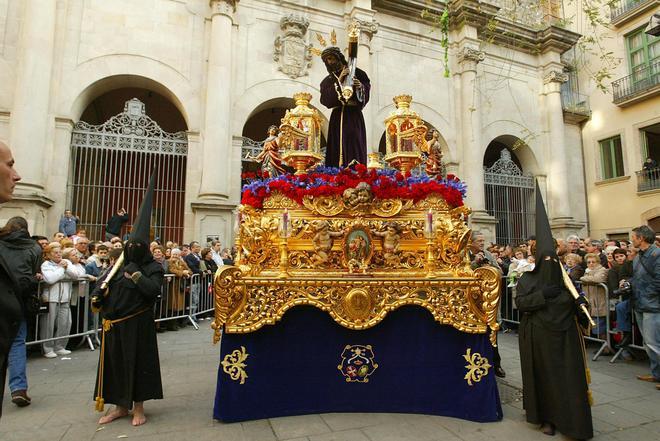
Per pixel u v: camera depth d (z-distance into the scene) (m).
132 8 12.23
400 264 3.99
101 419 3.57
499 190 17.03
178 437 3.27
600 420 3.75
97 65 11.69
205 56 12.84
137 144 12.13
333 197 4.02
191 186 12.24
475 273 3.80
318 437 3.25
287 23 13.52
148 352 3.63
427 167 4.52
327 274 3.85
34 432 3.39
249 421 3.57
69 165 11.33
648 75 16.28
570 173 18.38
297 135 4.38
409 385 3.81
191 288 8.21
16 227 4.21
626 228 16.95
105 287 3.60
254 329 3.58
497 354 5.07
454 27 16.16
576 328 3.45
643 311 4.91
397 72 15.21
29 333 6.09
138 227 3.79
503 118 17.02
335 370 3.81
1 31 10.89
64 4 11.55
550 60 17.80
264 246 3.90
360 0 14.26
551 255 3.58
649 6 15.85
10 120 10.64
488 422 3.57
